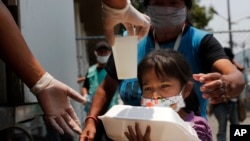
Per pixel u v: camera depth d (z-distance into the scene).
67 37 3.04
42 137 3.79
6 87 1.93
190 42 2.24
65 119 1.49
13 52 1.36
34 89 1.41
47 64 2.41
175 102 1.78
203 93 1.81
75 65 3.36
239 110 6.33
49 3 2.51
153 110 1.50
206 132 1.80
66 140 3.46
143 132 1.47
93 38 6.17
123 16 1.54
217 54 2.15
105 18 1.56
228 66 2.07
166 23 2.28
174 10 2.27
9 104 1.87
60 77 2.74
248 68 7.68
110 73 2.30
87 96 5.30
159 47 2.30
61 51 2.81
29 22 2.06
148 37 2.35
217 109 6.27
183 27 2.31
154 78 1.80
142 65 1.84
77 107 3.90
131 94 2.24
